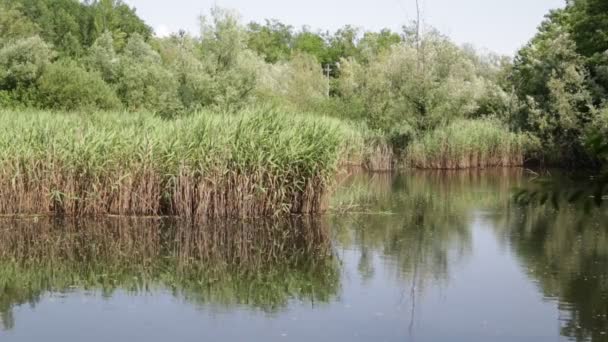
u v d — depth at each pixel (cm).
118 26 7569
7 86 2823
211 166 1574
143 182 1622
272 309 921
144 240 1382
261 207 1622
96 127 1698
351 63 5112
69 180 1606
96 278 1095
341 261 1215
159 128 1670
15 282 1065
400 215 1733
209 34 3278
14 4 4994
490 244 1352
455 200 2033
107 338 796
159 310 916
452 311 902
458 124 3225
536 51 3650
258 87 3456
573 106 3083
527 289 1008
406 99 3216
